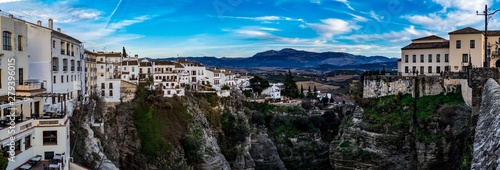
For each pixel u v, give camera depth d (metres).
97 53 121.12
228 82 191.50
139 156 85.50
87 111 74.25
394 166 79.94
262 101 152.75
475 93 66.69
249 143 119.75
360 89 115.06
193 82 158.25
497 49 86.69
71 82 73.19
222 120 122.12
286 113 145.62
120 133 86.69
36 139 39.59
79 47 79.06
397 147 80.81
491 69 66.69
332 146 96.00
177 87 118.44
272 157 121.69
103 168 61.12
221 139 116.19
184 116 106.31
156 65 145.50
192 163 94.81
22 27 51.03
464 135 70.56
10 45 46.91
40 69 60.81
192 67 167.88
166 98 107.25
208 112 120.06
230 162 112.00
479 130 26.28
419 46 95.56
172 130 97.88
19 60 49.97
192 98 121.06
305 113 150.50
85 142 61.66
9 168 32.91
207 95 127.38
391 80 89.38
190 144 95.69
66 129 41.75
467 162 57.72
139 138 89.50
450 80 80.62
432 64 92.62
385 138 82.00
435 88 82.62
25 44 52.09
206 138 104.94
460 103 75.62
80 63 80.06
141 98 102.75
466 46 87.31
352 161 84.62
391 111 85.69
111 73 120.12
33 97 49.62
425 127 78.06
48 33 61.34
